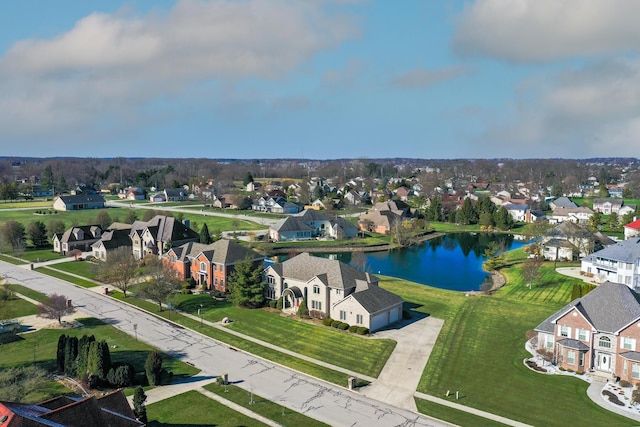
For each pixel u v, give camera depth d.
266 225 175.00
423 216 192.50
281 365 59.00
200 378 55.47
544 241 121.25
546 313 76.44
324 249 138.50
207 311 79.62
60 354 57.38
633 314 54.34
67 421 34.28
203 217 192.25
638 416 46.03
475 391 51.72
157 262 94.00
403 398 50.62
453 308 80.44
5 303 78.94
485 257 130.00
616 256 92.75
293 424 45.50
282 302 79.81
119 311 80.00
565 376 54.59
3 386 47.84
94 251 122.81
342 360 60.19
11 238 128.25
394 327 71.50
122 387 53.34
